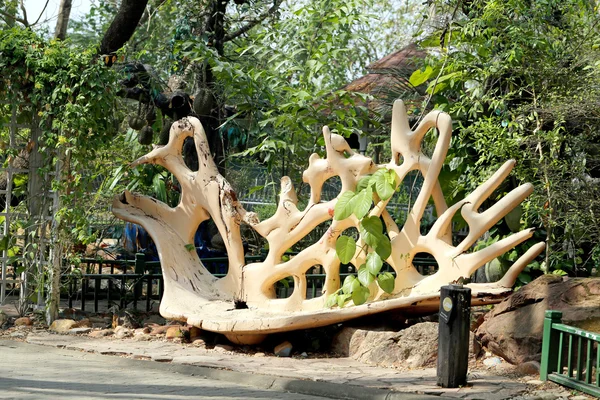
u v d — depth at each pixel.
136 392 7.79
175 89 16.72
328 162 10.71
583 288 8.95
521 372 8.58
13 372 8.74
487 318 9.59
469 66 12.60
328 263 10.56
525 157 11.69
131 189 15.34
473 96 12.41
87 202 12.59
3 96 11.97
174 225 12.12
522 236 9.55
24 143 12.91
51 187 11.98
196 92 16.08
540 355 8.67
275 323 9.66
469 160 12.94
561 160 11.61
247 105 14.80
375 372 8.75
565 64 12.26
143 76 15.22
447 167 13.10
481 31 12.58
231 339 10.29
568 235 11.77
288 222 11.02
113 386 8.08
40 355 9.89
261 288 11.20
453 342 7.93
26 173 12.88
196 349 10.24
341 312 9.59
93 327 11.62
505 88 12.80
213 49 15.26
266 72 14.75
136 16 14.91
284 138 14.65
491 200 12.63
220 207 11.60
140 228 14.79
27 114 12.21
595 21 12.32
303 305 10.73
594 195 11.59
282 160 15.70
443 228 10.03
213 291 11.62
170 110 15.78
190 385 8.24
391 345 9.30
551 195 11.45
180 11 16.62
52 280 11.80
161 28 20.33
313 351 10.05
